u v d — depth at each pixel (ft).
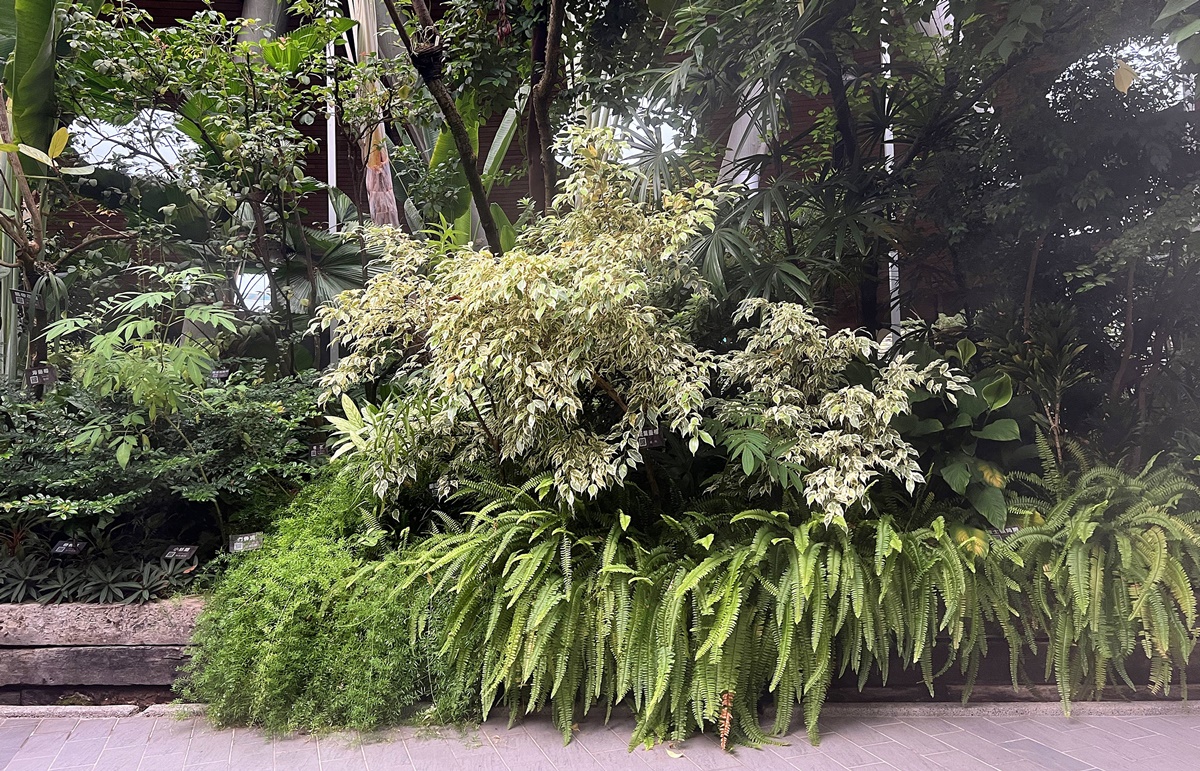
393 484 10.43
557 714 9.10
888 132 18.12
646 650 8.32
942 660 10.37
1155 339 13.55
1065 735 9.02
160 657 10.18
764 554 8.48
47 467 11.12
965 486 10.06
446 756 8.48
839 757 8.43
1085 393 13.07
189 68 14.26
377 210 17.24
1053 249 13.69
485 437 10.41
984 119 13.71
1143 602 8.63
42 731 9.26
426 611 9.21
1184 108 11.89
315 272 19.47
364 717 8.91
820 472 8.93
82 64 14.71
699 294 11.55
